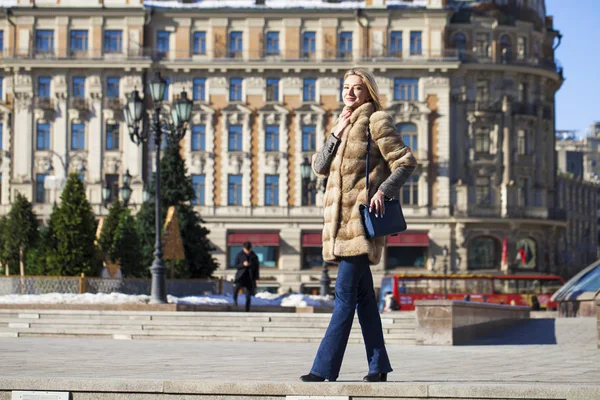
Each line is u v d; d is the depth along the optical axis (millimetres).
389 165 12703
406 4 103812
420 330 34219
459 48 105438
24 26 102875
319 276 102000
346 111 12977
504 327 40938
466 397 11227
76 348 26891
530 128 107188
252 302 54094
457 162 104500
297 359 22312
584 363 22094
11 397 12062
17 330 36281
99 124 102688
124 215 62594
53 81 103062
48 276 49812
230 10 103062
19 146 102812
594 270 51312
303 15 103375
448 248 102125
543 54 110562
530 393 11125
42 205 102562
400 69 103125
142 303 43906
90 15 102562
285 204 103188
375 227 12445
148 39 103625
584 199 138750
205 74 103625
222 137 103625
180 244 57250
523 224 104312
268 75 103750
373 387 11383
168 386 11789
